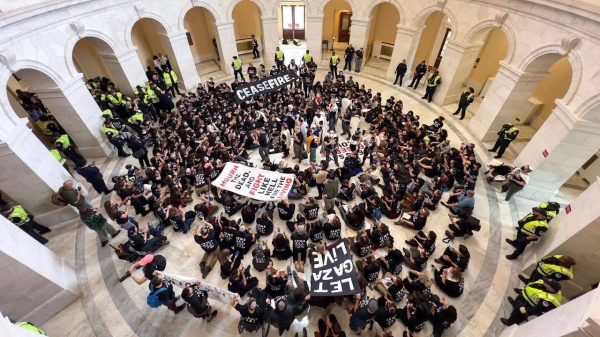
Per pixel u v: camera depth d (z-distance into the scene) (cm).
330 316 559
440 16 1512
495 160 935
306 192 858
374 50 1838
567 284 618
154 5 1217
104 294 659
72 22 932
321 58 1733
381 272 679
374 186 899
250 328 542
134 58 1232
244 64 1770
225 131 1002
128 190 773
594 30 681
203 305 537
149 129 1030
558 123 772
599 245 533
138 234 680
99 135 1051
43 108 1153
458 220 739
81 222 830
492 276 675
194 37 1728
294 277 610
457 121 1234
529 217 666
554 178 827
